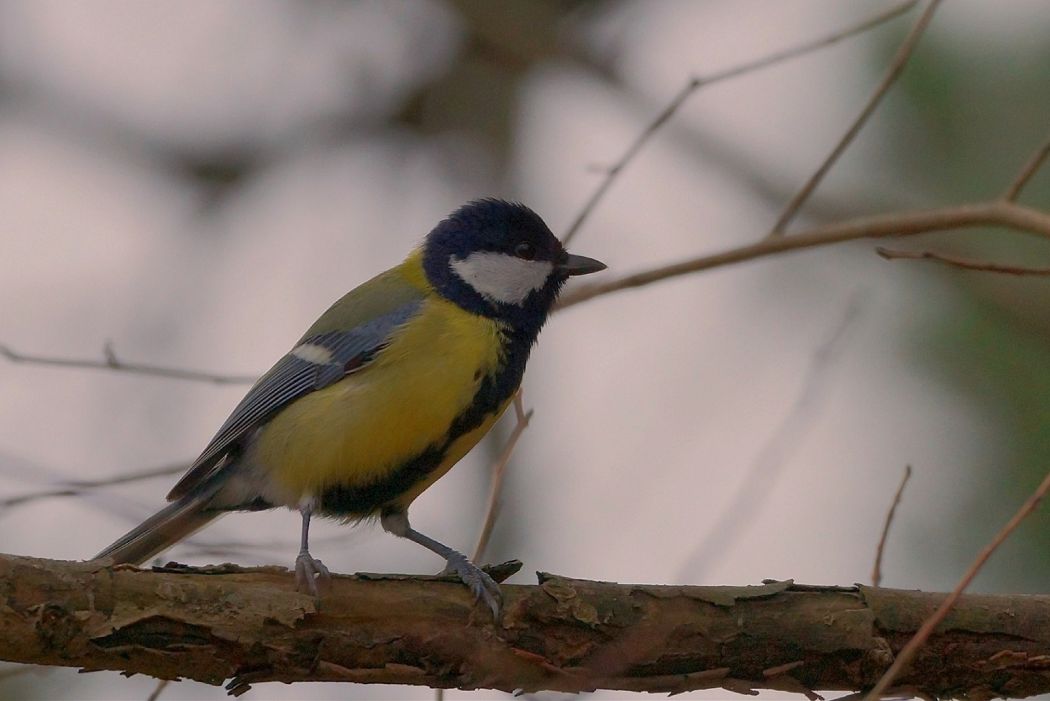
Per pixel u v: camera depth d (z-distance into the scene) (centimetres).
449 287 985
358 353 937
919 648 746
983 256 1241
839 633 744
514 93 1775
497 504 926
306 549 910
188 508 975
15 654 689
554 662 743
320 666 723
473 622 739
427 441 942
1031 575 1027
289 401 964
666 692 758
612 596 750
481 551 852
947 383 1129
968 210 918
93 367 997
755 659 747
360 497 964
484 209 1023
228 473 988
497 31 1655
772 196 1480
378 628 727
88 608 690
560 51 1633
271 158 1789
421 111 1809
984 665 748
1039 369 1104
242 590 714
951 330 1145
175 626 699
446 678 742
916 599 755
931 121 1245
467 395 948
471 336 959
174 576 713
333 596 723
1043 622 747
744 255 998
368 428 927
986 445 1075
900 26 1245
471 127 1788
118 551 959
